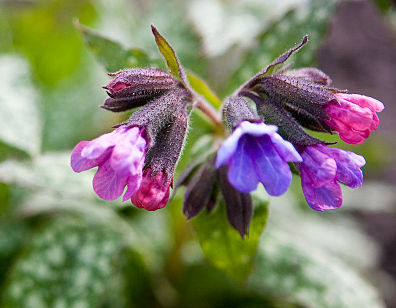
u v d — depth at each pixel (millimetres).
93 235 265
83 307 254
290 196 331
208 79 293
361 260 329
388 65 483
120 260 275
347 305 257
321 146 208
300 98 215
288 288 260
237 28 301
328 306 257
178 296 282
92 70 347
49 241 262
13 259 277
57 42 369
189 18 302
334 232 337
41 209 277
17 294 254
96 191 200
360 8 539
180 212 265
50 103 324
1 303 254
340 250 324
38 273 257
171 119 215
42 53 367
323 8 259
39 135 264
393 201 349
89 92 331
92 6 383
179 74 220
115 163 198
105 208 271
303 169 207
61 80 349
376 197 350
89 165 201
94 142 200
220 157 193
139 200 208
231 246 239
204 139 249
